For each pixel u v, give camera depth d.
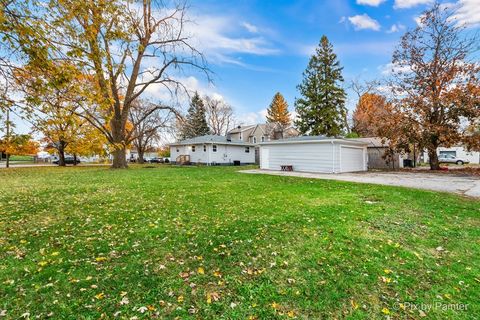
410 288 3.03
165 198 7.94
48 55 4.29
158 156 58.28
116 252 3.95
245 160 35.09
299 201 7.43
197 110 50.03
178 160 35.94
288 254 3.86
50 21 4.41
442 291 2.96
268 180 12.75
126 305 2.70
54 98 4.80
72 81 4.82
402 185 10.95
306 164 19.36
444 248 4.10
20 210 6.43
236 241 4.36
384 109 23.20
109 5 5.00
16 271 3.35
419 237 4.54
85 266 3.50
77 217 5.83
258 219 5.59
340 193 8.74
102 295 2.86
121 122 21.30
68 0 4.47
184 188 9.96
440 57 19.83
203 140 31.53
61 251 3.98
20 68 4.41
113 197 8.11
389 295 2.90
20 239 4.46
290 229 4.92
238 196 8.27
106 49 5.35
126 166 22.94
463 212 6.14
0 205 6.98
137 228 5.05
